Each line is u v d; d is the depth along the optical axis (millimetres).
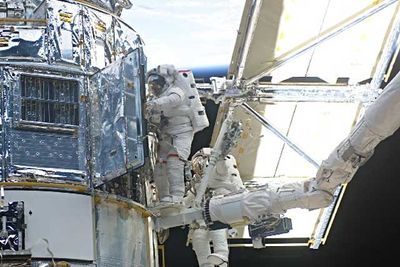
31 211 10719
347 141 11203
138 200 11836
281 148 14828
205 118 12273
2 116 11016
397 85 10383
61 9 11883
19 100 11141
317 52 14031
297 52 13609
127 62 11359
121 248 11312
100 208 11203
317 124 14703
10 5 11961
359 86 14125
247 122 14055
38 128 11117
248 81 13531
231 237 14523
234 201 12000
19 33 11516
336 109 14469
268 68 13578
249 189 12500
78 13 11977
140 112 11086
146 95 11695
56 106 11312
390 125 10727
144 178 12094
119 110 11258
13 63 11281
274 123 14562
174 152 12094
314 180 11891
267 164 15031
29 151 10984
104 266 11016
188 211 12109
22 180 10820
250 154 14820
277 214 12055
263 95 13742
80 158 11203
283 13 13367
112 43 12289
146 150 10984
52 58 11508
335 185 11727
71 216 10914
